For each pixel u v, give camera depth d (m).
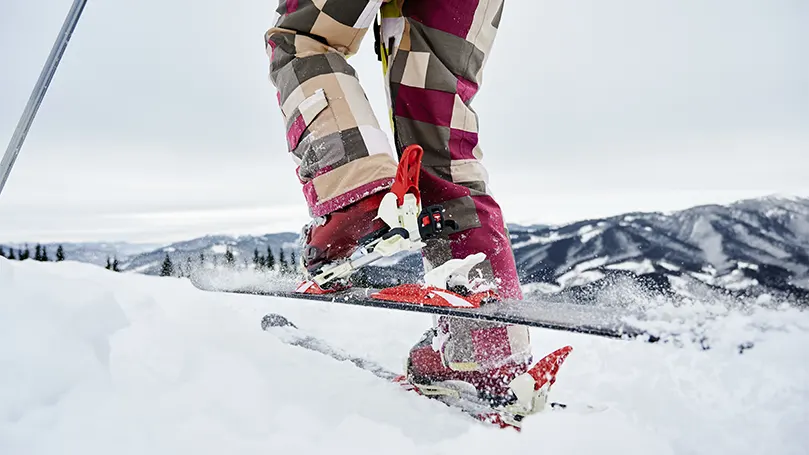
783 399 0.82
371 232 1.13
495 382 1.14
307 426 0.87
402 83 1.26
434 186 1.25
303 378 1.09
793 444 0.76
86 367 0.87
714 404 0.89
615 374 1.16
